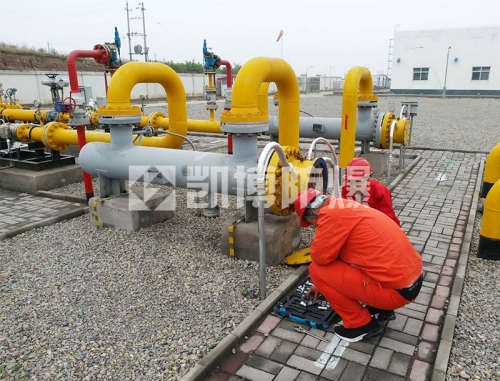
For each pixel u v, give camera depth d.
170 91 6.09
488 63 35.78
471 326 3.24
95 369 2.82
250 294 3.68
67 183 7.71
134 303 3.64
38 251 4.78
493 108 23.47
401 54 38.84
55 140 7.50
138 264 4.40
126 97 5.13
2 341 3.14
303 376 2.74
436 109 23.09
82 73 31.95
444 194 6.72
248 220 4.50
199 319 3.37
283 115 4.95
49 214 6.07
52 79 7.98
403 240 2.80
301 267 4.15
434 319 3.33
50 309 3.57
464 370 2.76
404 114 10.65
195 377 2.66
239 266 4.31
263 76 4.22
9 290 3.91
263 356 2.94
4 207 6.45
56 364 2.87
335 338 3.11
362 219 2.77
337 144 11.82
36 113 9.71
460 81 37.22
